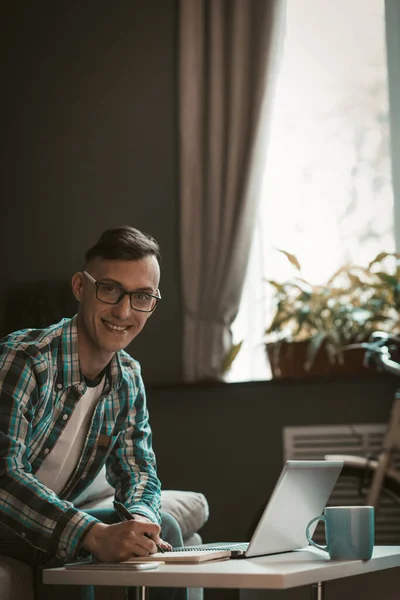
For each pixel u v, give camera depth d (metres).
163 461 3.41
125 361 1.80
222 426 3.38
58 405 1.65
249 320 3.52
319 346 3.25
